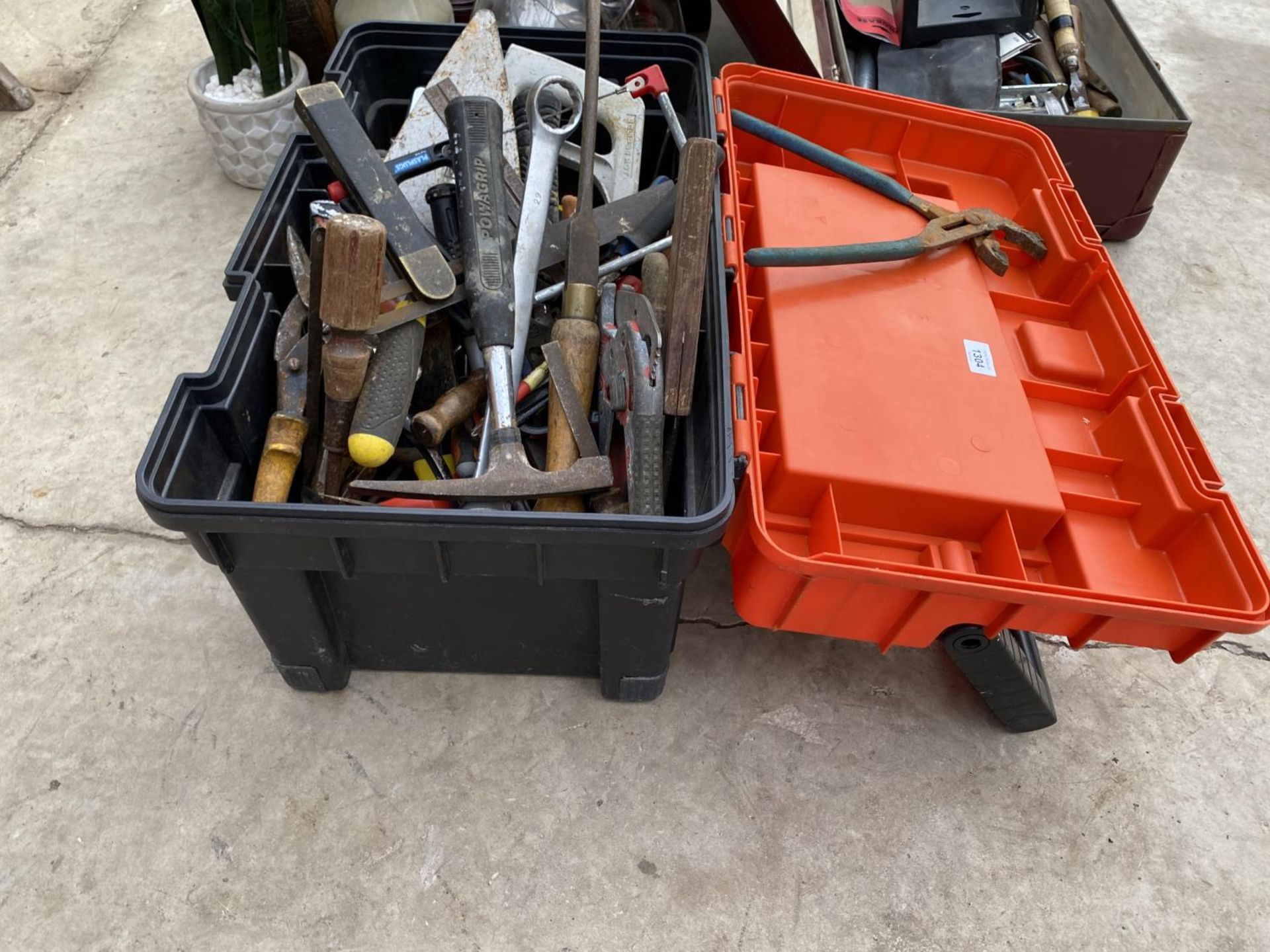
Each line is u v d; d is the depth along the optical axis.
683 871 1.10
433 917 1.05
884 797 1.18
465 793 1.14
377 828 1.11
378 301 0.93
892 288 1.27
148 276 1.76
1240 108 2.50
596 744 1.19
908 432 1.08
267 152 1.84
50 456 1.47
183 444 0.93
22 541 1.36
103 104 2.13
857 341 1.18
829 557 0.92
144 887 1.05
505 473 0.97
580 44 1.53
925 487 1.03
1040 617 0.98
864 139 1.57
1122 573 1.06
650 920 1.06
